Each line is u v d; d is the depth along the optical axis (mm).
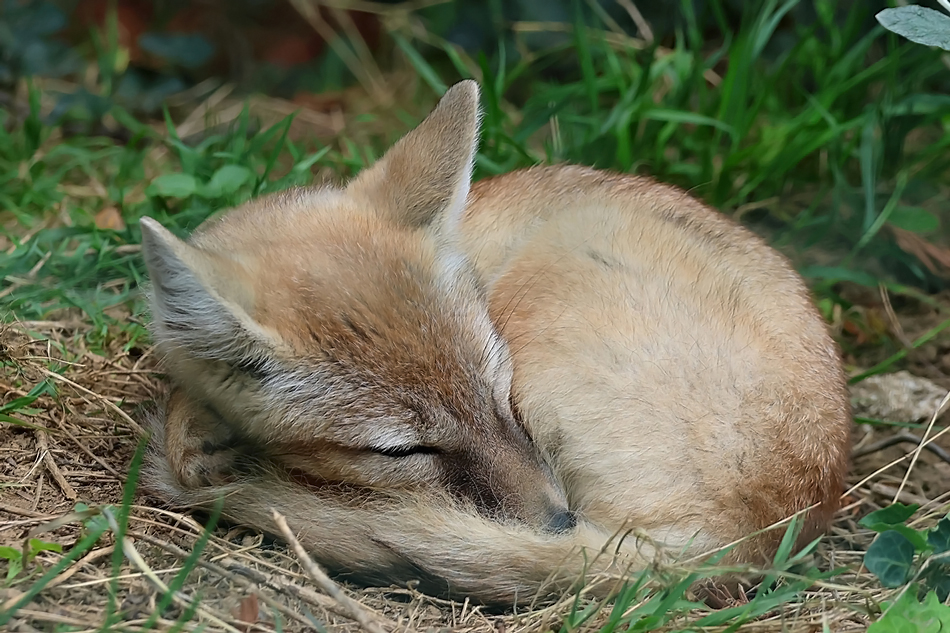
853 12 12828
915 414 9352
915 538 5891
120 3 17469
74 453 7125
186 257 5781
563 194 8273
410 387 6215
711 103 12797
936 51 11586
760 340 6785
